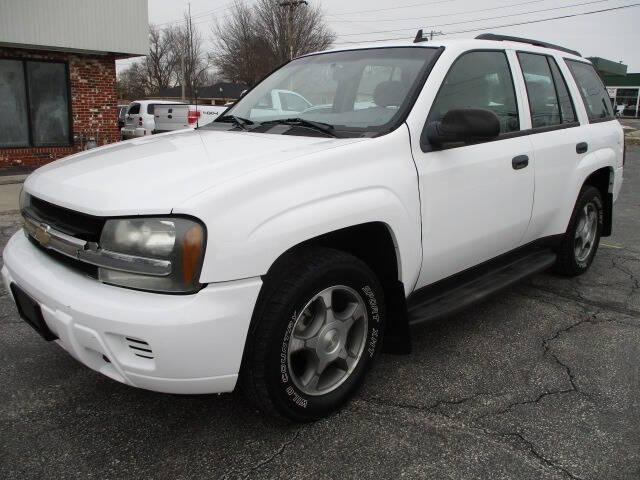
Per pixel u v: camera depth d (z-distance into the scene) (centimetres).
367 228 276
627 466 241
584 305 432
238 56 4928
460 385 307
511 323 395
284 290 239
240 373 242
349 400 284
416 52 338
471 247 334
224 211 218
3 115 1328
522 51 396
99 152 306
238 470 237
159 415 278
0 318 395
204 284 216
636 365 334
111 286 225
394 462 242
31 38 1271
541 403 290
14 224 723
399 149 287
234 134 322
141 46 1444
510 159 351
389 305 300
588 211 481
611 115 520
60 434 262
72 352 242
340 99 336
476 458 245
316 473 235
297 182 242
